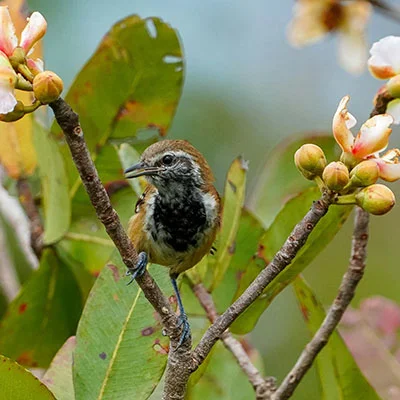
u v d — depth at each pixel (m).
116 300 7.25
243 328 8.02
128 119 10.03
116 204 9.98
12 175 10.12
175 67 9.78
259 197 10.22
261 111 16.23
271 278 5.96
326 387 8.12
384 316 9.97
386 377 9.69
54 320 9.93
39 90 5.04
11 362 6.21
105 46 9.60
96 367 7.09
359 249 7.41
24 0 9.93
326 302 14.71
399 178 5.60
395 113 6.77
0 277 10.62
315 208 5.71
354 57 11.16
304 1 11.16
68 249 9.92
